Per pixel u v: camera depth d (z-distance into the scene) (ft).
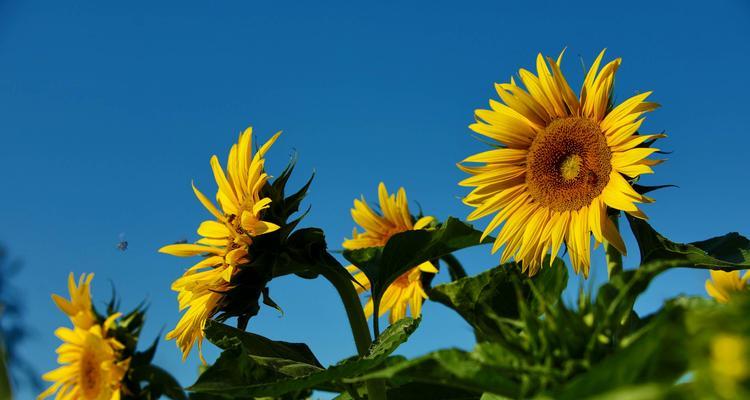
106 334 8.88
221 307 9.80
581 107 11.40
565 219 11.47
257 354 9.84
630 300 5.76
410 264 11.85
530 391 5.21
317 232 9.90
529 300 10.54
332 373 8.57
